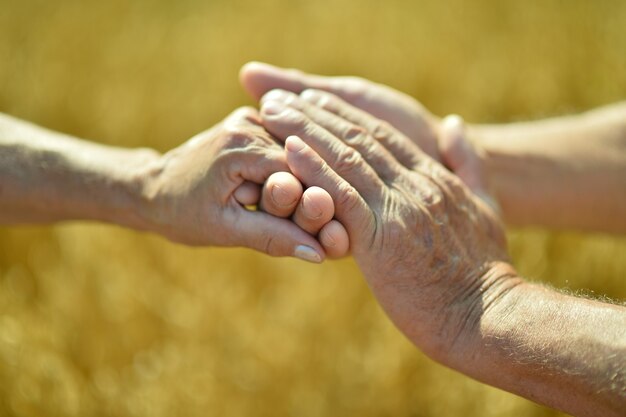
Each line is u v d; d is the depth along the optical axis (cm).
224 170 64
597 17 129
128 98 113
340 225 63
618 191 77
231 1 136
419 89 120
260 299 90
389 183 65
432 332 63
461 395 81
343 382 82
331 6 134
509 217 78
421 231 63
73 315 87
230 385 81
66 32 124
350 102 76
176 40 125
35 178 69
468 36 129
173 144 112
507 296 62
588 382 56
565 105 118
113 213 69
